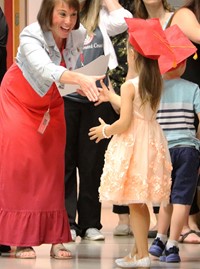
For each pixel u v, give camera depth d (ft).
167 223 19.90
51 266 18.26
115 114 24.22
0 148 19.44
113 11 23.68
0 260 19.31
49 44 18.63
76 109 24.06
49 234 19.49
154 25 18.13
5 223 19.36
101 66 18.62
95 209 24.59
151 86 17.65
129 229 25.99
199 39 21.20
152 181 17.57
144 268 17.67
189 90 20.04
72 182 24.66
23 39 18.58
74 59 19.43
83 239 24.56
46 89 18.95
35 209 19.31
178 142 19.85
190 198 19.67
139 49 17.78
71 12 18.44
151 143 17.67
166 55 17.94
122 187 17.34
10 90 19.44
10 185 19.33
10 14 38.40
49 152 19.52
